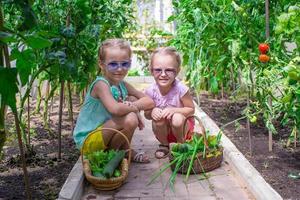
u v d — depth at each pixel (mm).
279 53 3301
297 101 2926
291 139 3676
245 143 3744
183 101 3617
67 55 3156
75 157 3445
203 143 3246
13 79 1695
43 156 3449
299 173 3010
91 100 3275
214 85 4477
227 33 4020
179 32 5547
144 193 2861
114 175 2912
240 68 3873
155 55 3533
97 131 3000
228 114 4879
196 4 4180
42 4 3283
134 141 4059
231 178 3117
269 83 3123
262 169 3107
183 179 3096
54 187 2838
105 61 3281
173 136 3572
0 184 2881
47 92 4402
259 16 3674
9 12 2855
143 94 3508
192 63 4547
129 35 8562
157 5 9898
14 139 3801
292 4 3432
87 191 2895
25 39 1833
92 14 3947
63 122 4570
